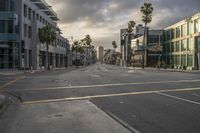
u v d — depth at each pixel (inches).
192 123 387.9
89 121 405.4
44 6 3855.8
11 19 2492.6
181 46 3486.7
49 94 744.3
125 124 384.8
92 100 621.0
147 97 658.8
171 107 518.9
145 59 4301.2
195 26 3056.1
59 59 4734.3
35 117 439.8
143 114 454.9
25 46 2819.9
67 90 830.5
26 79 1355.8
